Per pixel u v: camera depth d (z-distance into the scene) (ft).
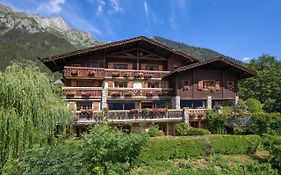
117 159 50.65
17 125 45.88
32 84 50.03
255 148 68.33
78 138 63.00
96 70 96.78
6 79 47.60
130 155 53.72
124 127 84.33
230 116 85.81
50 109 52.03
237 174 55.62
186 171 53.72
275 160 60.49
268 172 57.41
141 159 55.98
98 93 94.12
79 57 98.02
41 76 53.88
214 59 97.66
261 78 165.99
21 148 45.73
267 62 185.68
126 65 105.50
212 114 88.38
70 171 40.65
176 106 97.30
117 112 81.51
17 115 46.60
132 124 84.58
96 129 52.60
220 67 104.32
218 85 104.01
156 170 53.42
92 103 93.86
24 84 48.98
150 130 72.33
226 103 109.81
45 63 97.30
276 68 172.55
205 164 58.54
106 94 94.32
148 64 108.78
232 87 106.32
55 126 53.06
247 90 169.58
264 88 162.40
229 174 55.06
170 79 105.81
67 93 89.92
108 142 48.39
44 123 49.85
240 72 106.01
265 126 80.64
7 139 45.34
